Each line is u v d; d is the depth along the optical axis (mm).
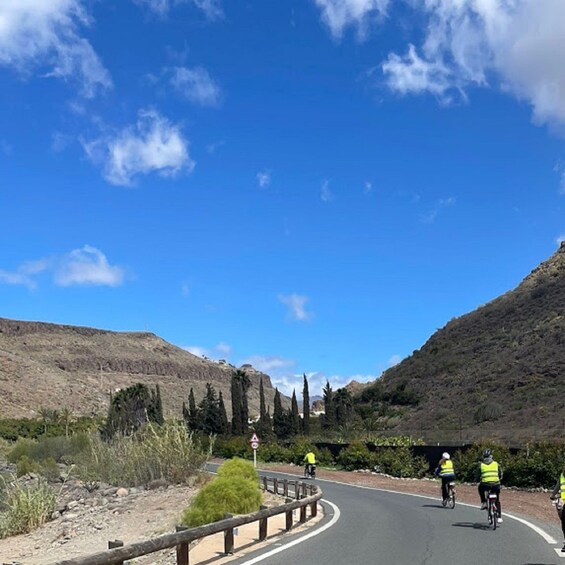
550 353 64500
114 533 23922
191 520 19188
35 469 45125
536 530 15719
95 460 39625
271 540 14742
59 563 7910
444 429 56625
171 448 37375
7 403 133500
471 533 15391
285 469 50156
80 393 160000
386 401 81000
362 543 14000
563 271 87062
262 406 90875
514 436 44781
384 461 42594
